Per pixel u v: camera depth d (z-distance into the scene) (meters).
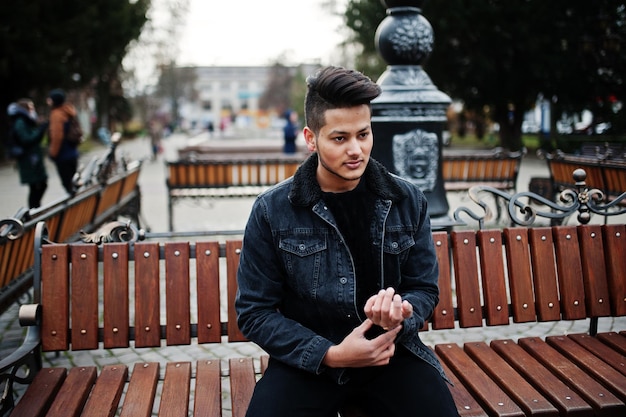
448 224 2.96
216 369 2.58
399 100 4.87
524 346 2.76
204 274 2.71
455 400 2.28
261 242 2.10
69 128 9.01
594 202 3.04
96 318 2.65
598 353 2.66
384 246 2.10
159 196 12.73
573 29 20.38
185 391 2.38
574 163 7.18
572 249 2.95
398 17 4.93
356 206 2.11
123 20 24.28
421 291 2.16
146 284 2.68
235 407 2.28
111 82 38.00
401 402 2.01
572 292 2.93
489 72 21.86
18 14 20.03
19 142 8.78
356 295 2.09
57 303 2.62
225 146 15.34
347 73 1.93
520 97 23.55
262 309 2.10
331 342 1.99
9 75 21.25
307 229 2.07
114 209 7.09
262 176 8.48
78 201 5.11
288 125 15.05
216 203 11.59
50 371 2.50
